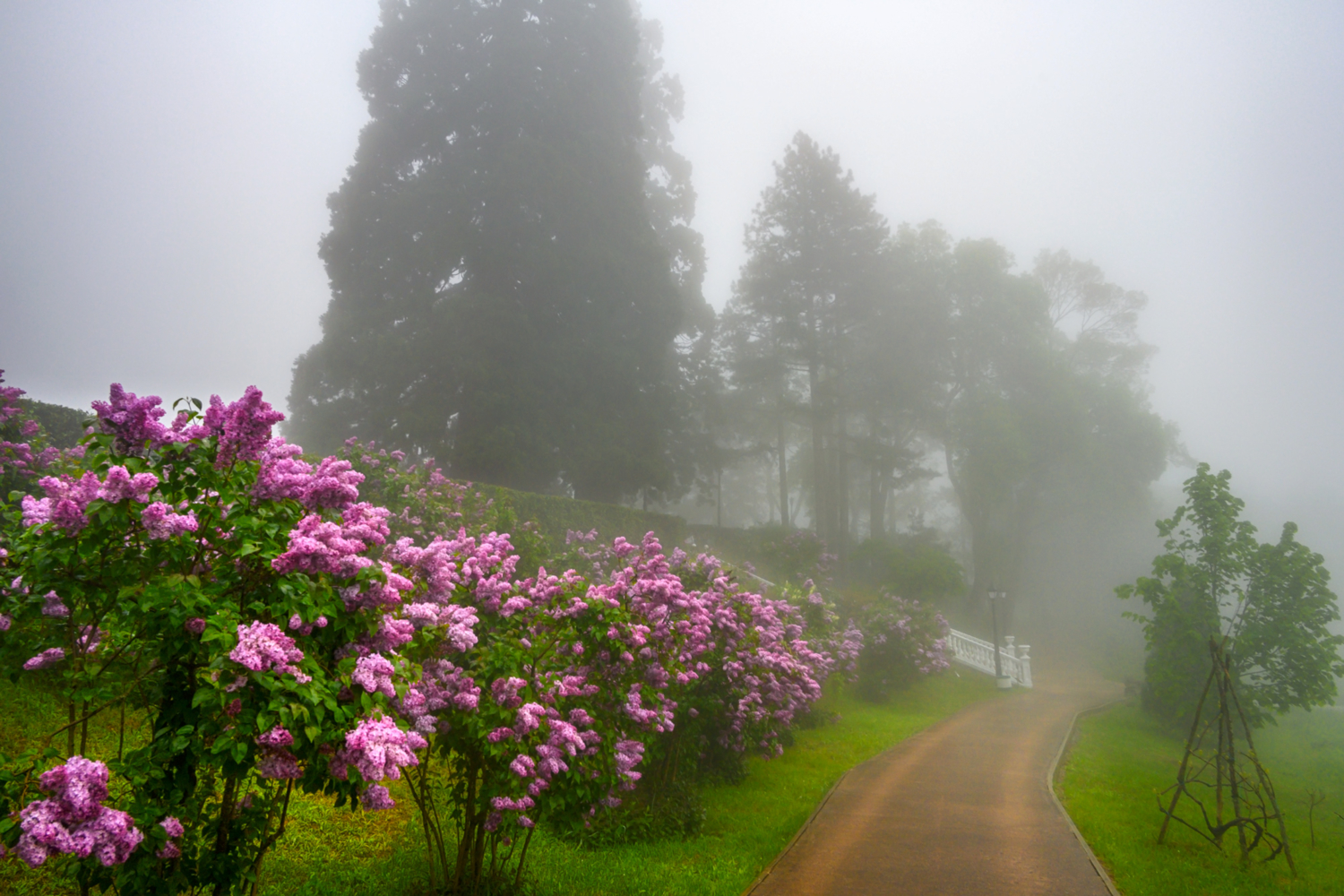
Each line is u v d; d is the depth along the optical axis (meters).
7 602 3.93
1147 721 21.73
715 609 10.10
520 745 5.18
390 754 3.59
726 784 10.71
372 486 12.24
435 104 34.03
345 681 3.73
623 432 32.31
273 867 5.36
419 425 27.94
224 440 4.09
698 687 9.62
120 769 3.41
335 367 30.20
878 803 10.34
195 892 4.16
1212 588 17.75
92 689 3.83
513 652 5.30
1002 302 44.31
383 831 6.44
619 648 6.59
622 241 34.12
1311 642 16.25
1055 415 43.78
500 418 28.56
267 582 3.93
